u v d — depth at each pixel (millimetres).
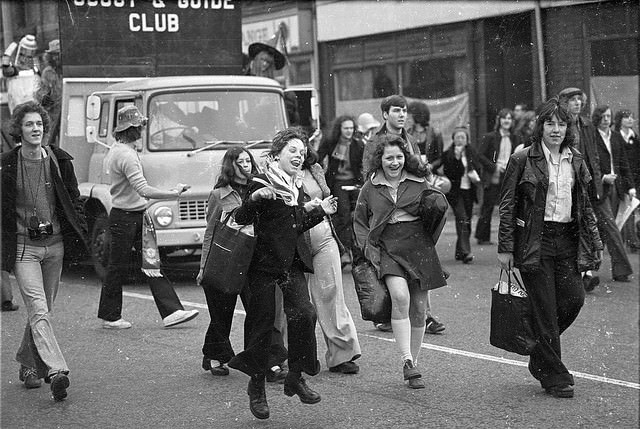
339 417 6047
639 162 11977
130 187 8719
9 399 6609
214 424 5961
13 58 11891
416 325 6816
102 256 11203
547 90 15812
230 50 12258
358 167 11320
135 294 10688
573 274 6402
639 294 10289
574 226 6363
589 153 9750
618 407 6145
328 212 5914
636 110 14758
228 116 11375
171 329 8789
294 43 20766
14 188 6426
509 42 16562
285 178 5914
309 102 12297
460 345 7941
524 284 6391
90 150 11531
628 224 12211
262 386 5875
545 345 6387
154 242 8727
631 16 14633
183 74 12055
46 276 6707
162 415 6176
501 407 6188
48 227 6512
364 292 6688
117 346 8141
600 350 7754
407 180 6668
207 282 5809
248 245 5750
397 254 6629
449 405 6254
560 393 6367
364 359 7535
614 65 14859
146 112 11117
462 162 12797
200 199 11094
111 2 11594
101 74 11602
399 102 7879
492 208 14656
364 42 19906
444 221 6621
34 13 11820
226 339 7012
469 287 10812
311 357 5906
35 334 6461
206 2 12086
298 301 5898
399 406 6258
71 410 6320
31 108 6477
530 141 6469
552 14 15523
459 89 18000
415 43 18812
